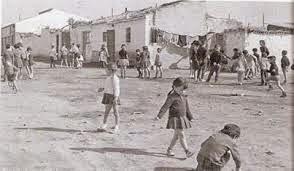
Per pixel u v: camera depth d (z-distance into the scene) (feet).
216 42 92.07
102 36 102.73
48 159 22.21
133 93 49.65
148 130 30.04
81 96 46.80
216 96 47.91
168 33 89.51
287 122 32.63
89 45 107.96
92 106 40.29
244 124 32.12
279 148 24.98
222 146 18.24
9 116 33.81
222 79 66.74
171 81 63.41
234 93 50.42
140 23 89.30
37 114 35.29
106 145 25.62
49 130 29.37
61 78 66.13
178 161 22.66
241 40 85.51
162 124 32.30
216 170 18.17
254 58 68.69
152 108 39.65
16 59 61.87
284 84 61.31
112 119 33.96
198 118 34.68
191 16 90.94
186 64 91.20
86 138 27.30
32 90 50.83
